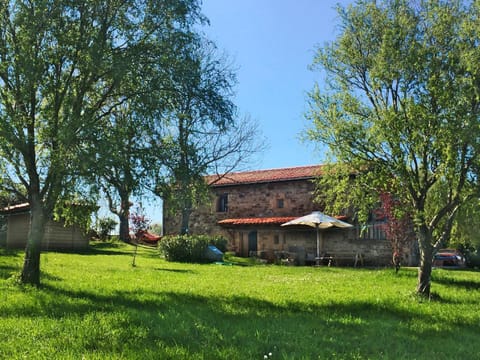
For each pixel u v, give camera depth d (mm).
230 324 7824
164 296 10672
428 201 13500
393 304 10703
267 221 27875
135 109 10055
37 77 9922
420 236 12039
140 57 10406
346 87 12570
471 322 9078
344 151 11969
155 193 10266
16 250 23438
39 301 9117
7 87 10281
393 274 17625
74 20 10445
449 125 10281
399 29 11078
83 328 7000
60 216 12547
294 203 29266
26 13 9930
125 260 21906
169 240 24297
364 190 12656
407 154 11281
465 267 29078
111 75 10367
